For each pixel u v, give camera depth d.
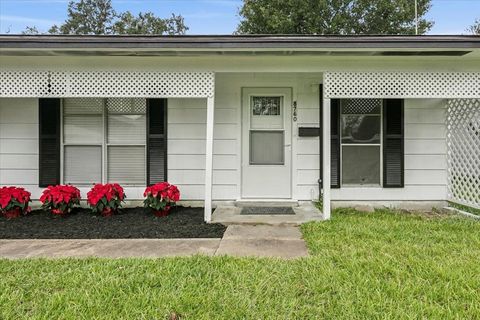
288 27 19.23
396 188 6.45
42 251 3.93
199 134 6.47
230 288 2.88
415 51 4.82
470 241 4.13
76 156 6.48
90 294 2.76
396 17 19.45
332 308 2.55
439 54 5.00
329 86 5.29
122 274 3.16
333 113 6.41
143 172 6.50
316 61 5.27
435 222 5.12
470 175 5.87
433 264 3.34
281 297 2.72
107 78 5.28
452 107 6.29
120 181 6.48
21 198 5.71
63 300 2.65
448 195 6.36
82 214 5.86
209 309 2.55
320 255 3.64
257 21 20.14
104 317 2.43
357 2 19.62
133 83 5.29
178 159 6.47
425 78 5.24
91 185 6.45
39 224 5.19
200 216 5.66
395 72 5.26
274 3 19.81
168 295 2.74
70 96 5.26
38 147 6.37
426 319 2.40
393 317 2.43
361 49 4.75
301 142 6.51
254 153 6.58
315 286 2.88
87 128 6.45
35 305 2.60
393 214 5.84
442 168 6.44
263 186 6.55
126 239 4.46
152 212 5.89
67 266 3.38
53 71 5.25
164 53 5.00
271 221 5.18
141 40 4.68
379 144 6.50
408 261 3.43
